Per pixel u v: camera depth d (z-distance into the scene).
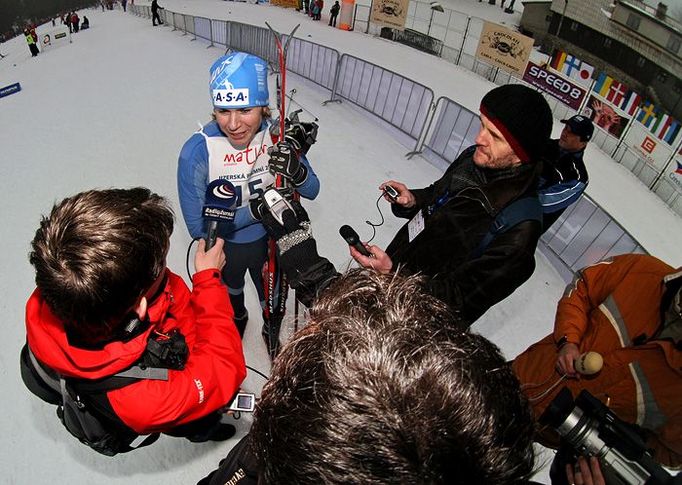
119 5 29.61
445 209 1.68
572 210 3.56
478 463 0.41
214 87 1.74
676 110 6.26
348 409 0.41
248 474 0.72
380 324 0.49
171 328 1.21
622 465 1.00
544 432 1.61
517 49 9.26
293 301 2.93
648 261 1.50
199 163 1.95
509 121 1.34
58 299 0.84
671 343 1.32
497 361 0.49
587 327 1.61
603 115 7.74
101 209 0.88
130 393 1.00
